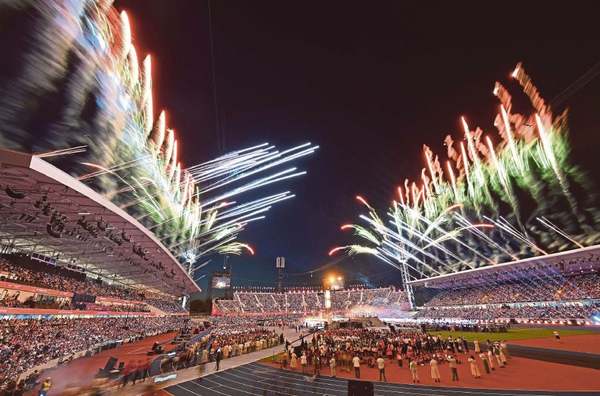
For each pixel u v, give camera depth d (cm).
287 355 3275
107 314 5181
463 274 8038
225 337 4488
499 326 4947
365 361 2827
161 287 8819
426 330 5297
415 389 2031
